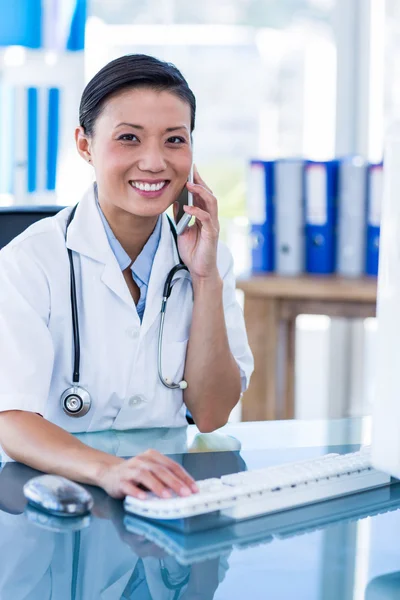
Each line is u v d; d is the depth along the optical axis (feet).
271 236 11.93
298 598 3.21
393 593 3.25
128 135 5.63
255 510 4.04
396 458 3.90
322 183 11.60
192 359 6.21
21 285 5.68
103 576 3.42
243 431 5.67
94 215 6.07
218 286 6.23
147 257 6.18
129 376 5.95
